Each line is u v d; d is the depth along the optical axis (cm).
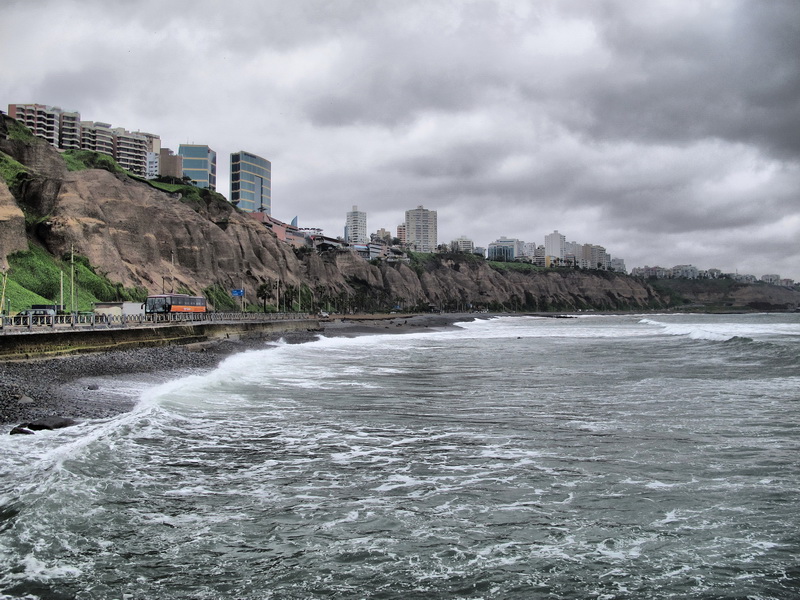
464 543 1152
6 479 1432
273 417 2370
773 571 1033
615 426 2183
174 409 2458
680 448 1842
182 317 7500
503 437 2025
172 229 12812
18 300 6931
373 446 1903
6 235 8262
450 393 3064
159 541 1148
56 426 1995
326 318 12788
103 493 1393
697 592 967
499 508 1338
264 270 15338
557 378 3706
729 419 2280
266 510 1320
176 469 1616
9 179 9931
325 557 1088
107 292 9188
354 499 1397
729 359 4653
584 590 973
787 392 2945
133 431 2000
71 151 13975
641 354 5456
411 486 1494
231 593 958
